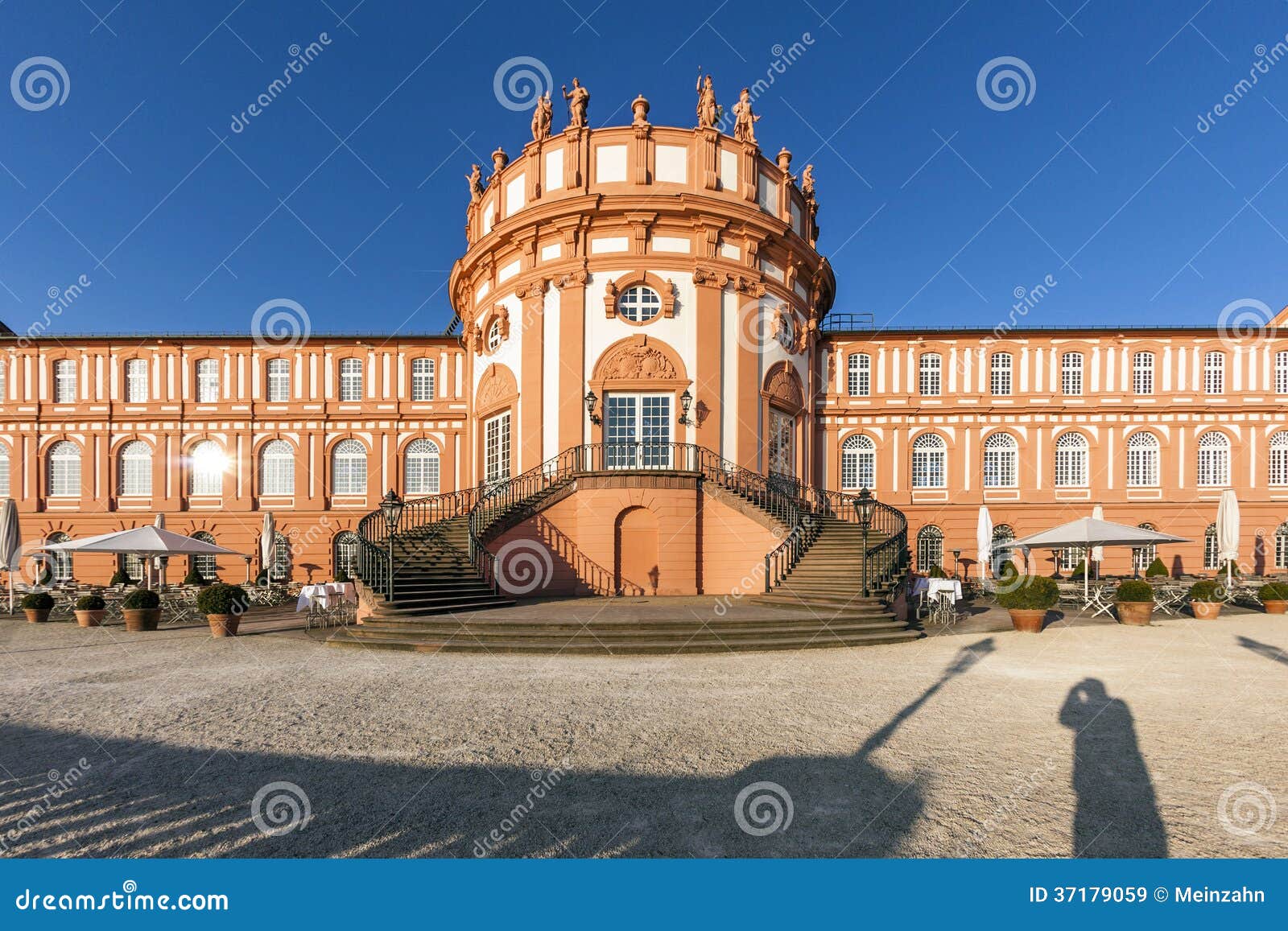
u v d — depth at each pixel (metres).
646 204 19.19
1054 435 27.31
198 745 6.05
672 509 17.33
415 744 6.03
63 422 28.03
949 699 7.58
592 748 5.88
